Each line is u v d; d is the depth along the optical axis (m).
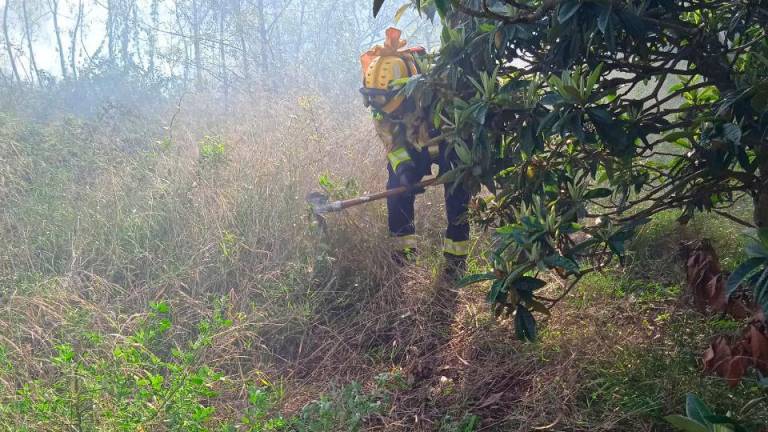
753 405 3.06
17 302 4.38
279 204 5.18
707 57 3.26
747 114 2.89
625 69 3.39
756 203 3.34
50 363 3.79
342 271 4.84
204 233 5.03
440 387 3.80
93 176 6.51
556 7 2.93
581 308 4.12
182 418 2.97
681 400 3.22
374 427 3.53
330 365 4.14
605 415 3.27
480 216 3.87
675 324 3.82
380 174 5.69
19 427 3.07
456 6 2.95
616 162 3.48
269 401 3.58
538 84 3.27
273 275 4.67
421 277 4.77
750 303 2.86
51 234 5.22
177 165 5.98
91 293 4.61
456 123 3.47
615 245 3.16
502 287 3.12
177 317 4.36
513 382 3.71
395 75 4.52
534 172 3.49
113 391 3.15
